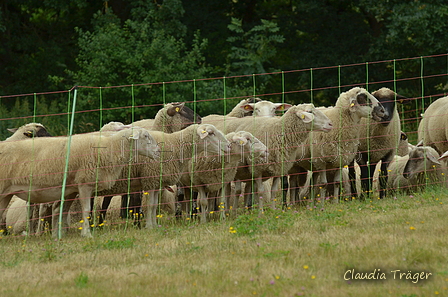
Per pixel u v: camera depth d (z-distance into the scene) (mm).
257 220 12750
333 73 33312
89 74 29766
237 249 10484
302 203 17078
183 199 16469
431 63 30812
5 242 13266
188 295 8156
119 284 8828
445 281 8258
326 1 35125
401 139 19516
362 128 17125
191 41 35125
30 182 13344
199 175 15039
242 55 35250
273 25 32469
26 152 13461
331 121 16078
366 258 9297
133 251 10992
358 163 17438
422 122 19062
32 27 36625
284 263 9391
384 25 33469
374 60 31625
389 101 17016
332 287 8273
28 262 10680
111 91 29641
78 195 15383
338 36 33906
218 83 31734
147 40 30469
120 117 30250
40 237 13852
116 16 32125
